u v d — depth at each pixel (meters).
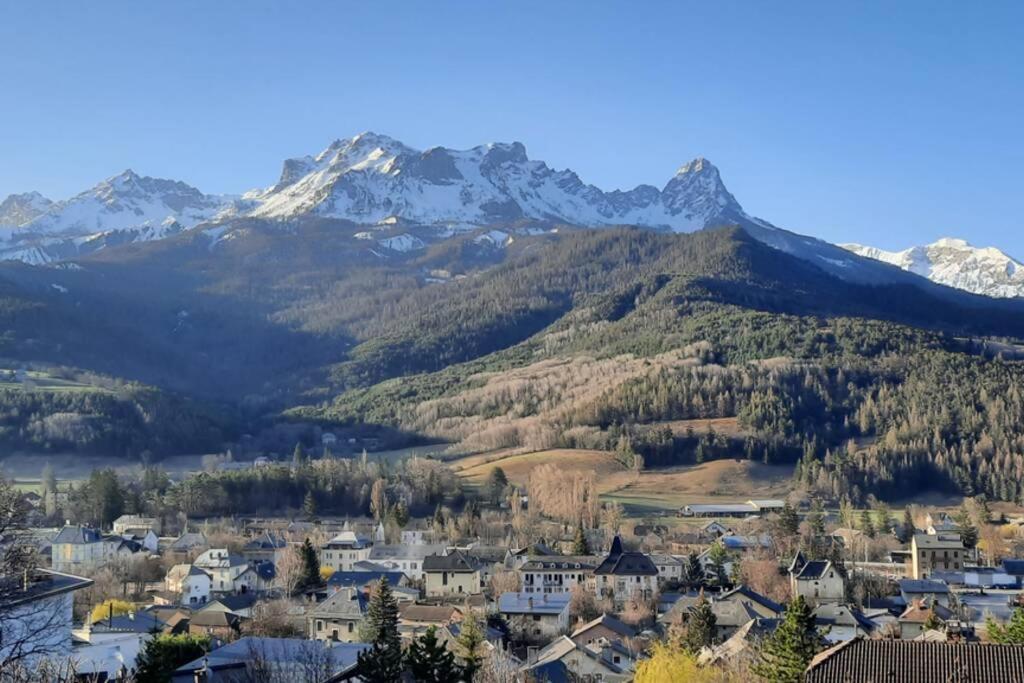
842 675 70.19
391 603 137.12
